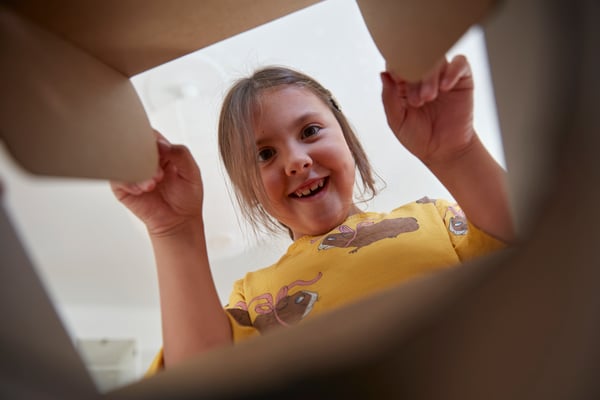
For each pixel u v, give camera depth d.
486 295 0.24
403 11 0.47
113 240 1.25
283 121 0.83
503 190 0.65
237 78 0.98
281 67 0.97
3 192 0.35
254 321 0.70
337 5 1.03
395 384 0.23
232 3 0.50
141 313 1.46
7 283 0.32
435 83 0.59
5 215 0.34
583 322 0.23
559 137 0.24
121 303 1.45
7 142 0.35
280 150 0.82
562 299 0.24
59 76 0.43
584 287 0.23
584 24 0.25
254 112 0.84
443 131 0.65
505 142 0.35
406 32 0.47
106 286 1.39
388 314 0.26
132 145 0.50
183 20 0.49
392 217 0.78
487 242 0.66
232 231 1.11
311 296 0.68
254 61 1.08
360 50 1.10
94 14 0.44
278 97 0.85
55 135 0.39
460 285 0.25
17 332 0.31
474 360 0.24
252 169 0.84
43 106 0.39
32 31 0.41
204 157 1.05
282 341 0.30
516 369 0.24
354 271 0.68
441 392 0.24
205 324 0.66
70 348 0.34
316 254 0.75
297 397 0.25
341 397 0.24
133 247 1.29
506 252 0.28
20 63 0.38
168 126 1.02
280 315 0.68
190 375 0.30
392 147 1.19
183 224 0.69
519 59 0.31
